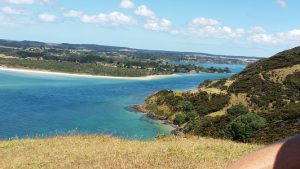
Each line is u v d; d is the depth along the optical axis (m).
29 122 97.62
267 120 69.06
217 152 14.05
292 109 71.81
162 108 117.19
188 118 103.81
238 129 60.25
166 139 18.73
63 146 16.06
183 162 12.12
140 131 94.25
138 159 12.56
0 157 13.99
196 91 120.75
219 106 107.38
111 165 11.75
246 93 112.88
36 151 14.94
